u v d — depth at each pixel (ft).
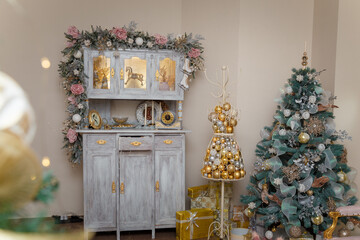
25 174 1.49
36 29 12.61
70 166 12.89
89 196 10.82
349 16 11.09
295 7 12.98
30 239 1.46
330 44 11.57
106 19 12.98
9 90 1.62
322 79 12.01
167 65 11.78
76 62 10.83
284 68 12.95
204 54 13.14
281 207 9.64
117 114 13.00
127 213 11.04
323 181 9.51
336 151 9.84
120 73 11.44
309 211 9.52
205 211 11.31
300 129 9.91
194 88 13.28
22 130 1.59
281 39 12.92
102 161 10.90
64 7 12.76
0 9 12.30
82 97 11.09
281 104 10.60
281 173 9.95
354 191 10.18
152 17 13.25
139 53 11.55
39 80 12.65
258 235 10.32
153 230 11.16
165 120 11.89
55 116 12.81
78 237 1.63
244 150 12.68
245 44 12.67
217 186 11.77
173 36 12.28
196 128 13.37
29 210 1.58
